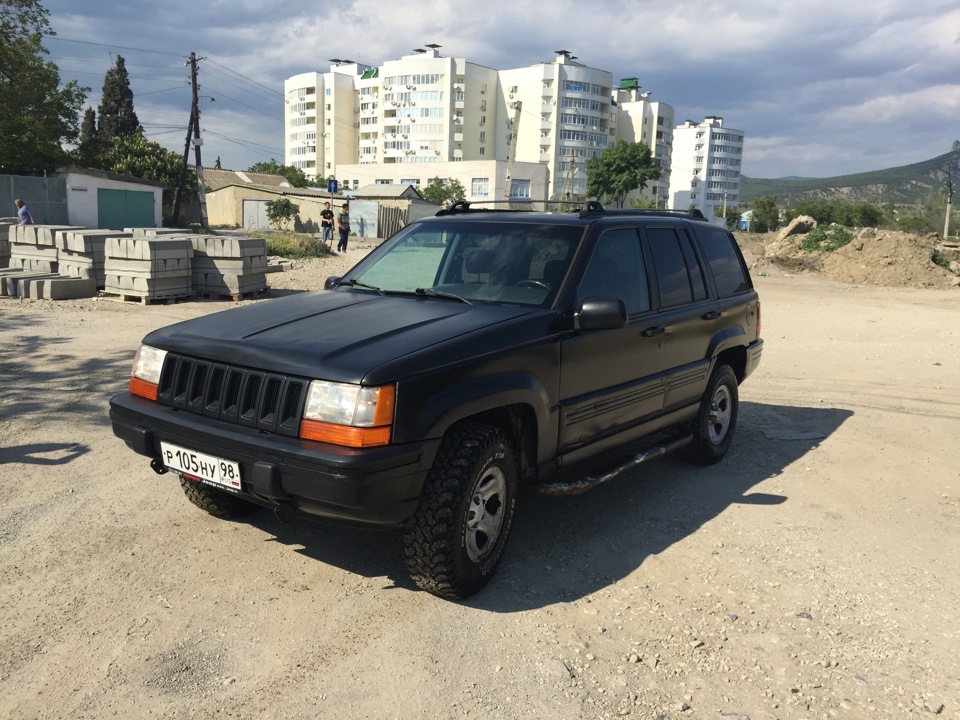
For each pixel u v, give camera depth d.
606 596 3.63
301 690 2.81
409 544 3.33
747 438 6.43
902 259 24.16
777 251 29.28
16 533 4.00
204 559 3.80
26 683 2.79
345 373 3.05
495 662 3.04
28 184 35.16
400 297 4.19
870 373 9.18
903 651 3.26
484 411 3.54
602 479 4.17
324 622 3.28
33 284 12.70
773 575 3.93
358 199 55.31
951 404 7.71
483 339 3.47
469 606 3.47
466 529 3.38
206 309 12.46
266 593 3.50
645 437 4.80
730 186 167.50
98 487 4.69
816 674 3.07
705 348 5.21
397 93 118.75
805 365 9.66
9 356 8.30
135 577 3.59
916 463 5.88
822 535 4.48
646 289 4.67
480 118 119.62
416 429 3.10
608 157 88.25
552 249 4.23
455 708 2.75
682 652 3.19
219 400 3.33
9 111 35.03
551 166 116.19
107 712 2.65
